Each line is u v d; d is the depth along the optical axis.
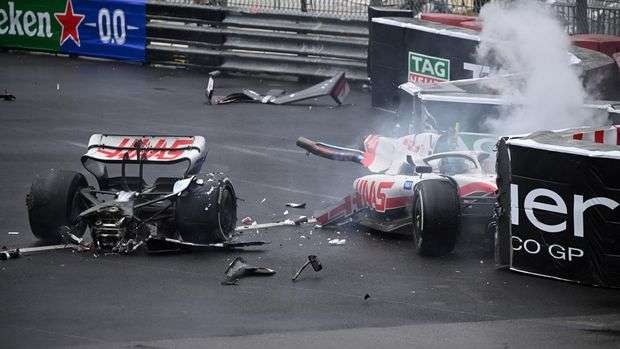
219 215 37.19
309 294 32.72
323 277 34.69
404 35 66.38
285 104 70.94
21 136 59.41
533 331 29.16
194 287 33.41
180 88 76.06
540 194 34.41
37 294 32.44
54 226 37.66
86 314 30.42
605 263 33.66
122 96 72.38
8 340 27.97
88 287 33.25
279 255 37.53
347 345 27.70
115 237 36.88
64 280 34.03
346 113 68.38
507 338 28.48
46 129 61.47
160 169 52.84
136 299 32.00
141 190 39.47
